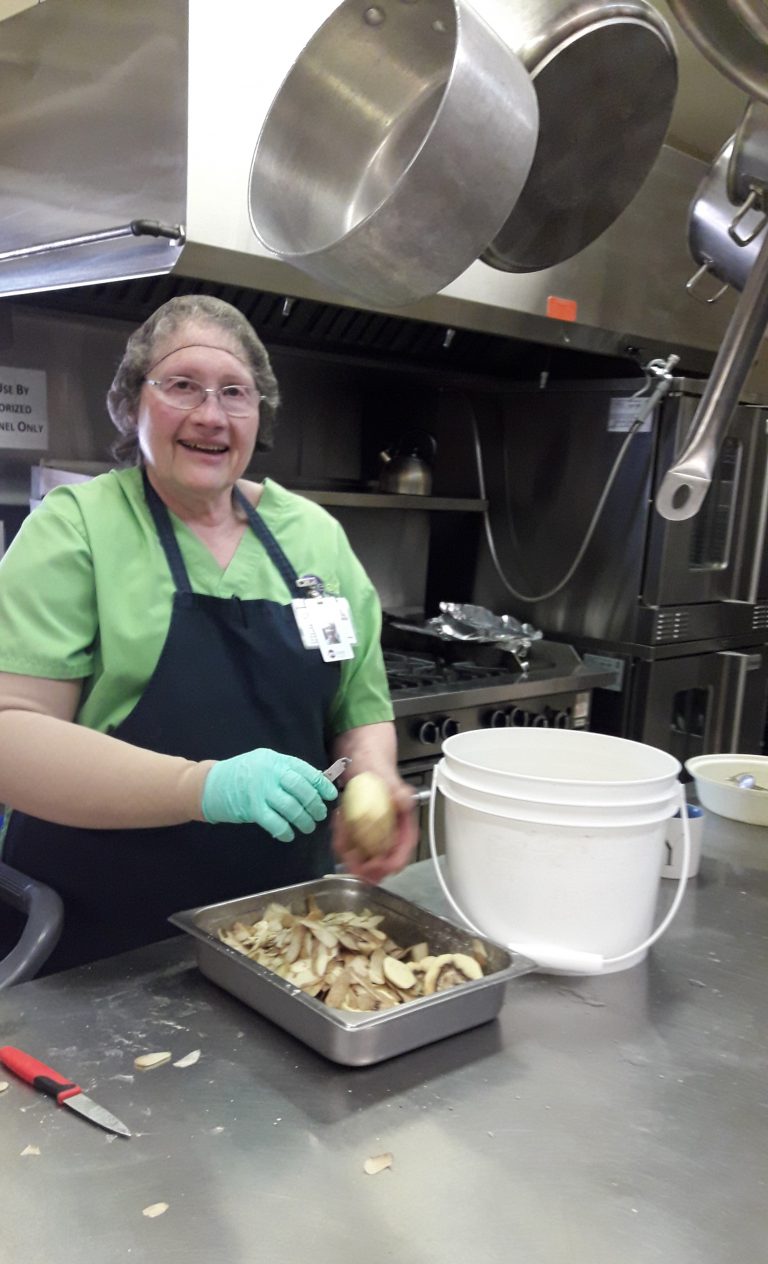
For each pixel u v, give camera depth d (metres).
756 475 2.62
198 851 1.21
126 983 0.92
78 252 1.37
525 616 2.77
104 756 1.00
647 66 0.95
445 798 1.03
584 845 0.93
